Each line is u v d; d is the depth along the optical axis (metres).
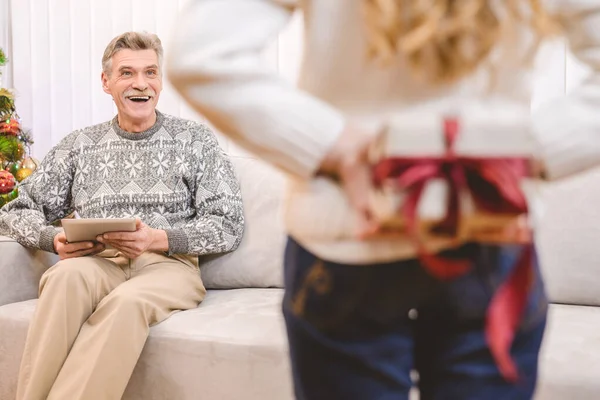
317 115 0.51
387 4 0.48
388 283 0.55
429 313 0.57
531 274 0.51
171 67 0.52
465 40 0.48
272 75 0.52
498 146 0.49
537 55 0.54
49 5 3.09
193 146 2.21
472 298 0.55
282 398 1.54
